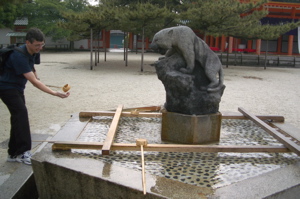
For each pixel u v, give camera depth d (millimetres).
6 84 3598
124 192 2445
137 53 34875
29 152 3887
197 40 3789
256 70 21531
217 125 3885
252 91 11531
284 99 10000
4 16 30594
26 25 33781
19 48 3529
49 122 6203
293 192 2547
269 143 3992
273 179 2652
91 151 3381
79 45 39344
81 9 36906
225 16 16875
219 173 2914
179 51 3877
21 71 3457
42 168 2934
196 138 3736
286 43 33031
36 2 32094
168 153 3420
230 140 4078
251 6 16672
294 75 18969
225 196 2314
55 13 32188
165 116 3879
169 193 2332
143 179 2504
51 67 17828
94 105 7980
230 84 13312
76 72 15664
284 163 3217
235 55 25172
